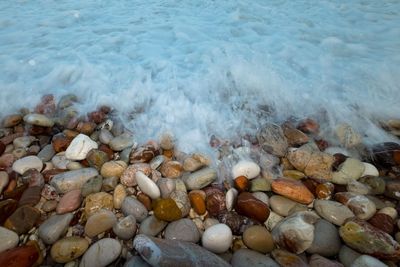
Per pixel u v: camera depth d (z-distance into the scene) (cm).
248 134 243
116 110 265
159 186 197
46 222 173
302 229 161
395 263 154
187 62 318
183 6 464
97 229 171
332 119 251
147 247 140
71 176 199
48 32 380
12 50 337
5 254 149
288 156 221
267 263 150
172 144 232
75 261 160
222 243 162
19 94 275
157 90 279
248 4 470
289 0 485
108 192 198
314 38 368
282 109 263
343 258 157
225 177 211
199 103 268
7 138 239
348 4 466
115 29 389
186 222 175
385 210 181
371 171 210
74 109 263
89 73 301
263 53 332
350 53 336
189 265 137
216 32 382
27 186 196
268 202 191
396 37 365
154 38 367
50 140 244
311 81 289
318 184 202
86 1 480
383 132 241
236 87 283
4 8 442
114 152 232
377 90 277
